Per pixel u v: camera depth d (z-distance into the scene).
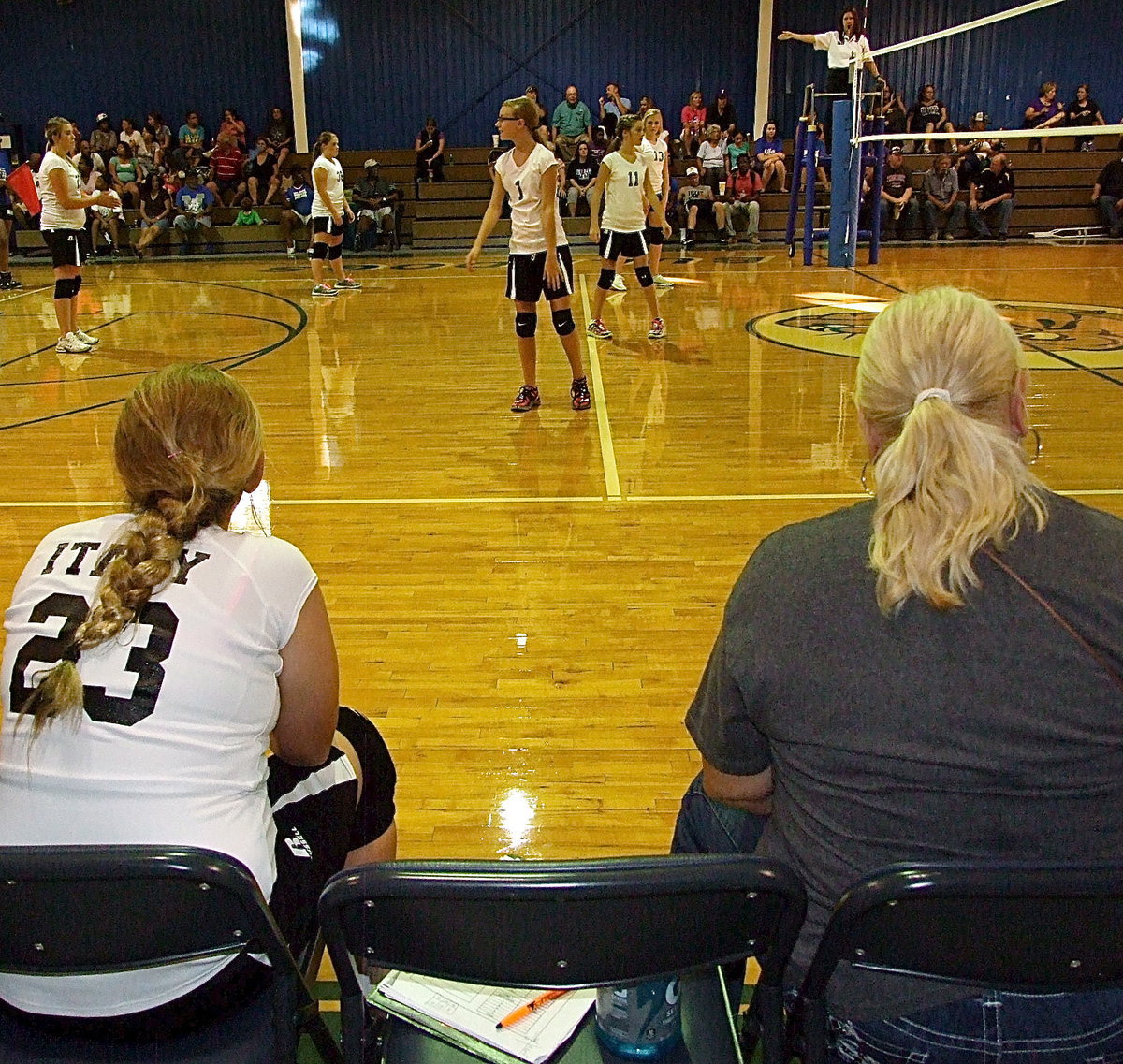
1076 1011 1.15
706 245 14.60
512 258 5.43
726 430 5.26
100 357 7.47
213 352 7.61
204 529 1.41
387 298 10.24
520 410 5.70
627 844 2.20
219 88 16.22
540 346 7.58
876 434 1.26
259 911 1.13
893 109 14.91
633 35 15.84
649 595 3.39
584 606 3.32
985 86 15.84
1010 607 1.11
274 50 16.03
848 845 1.18
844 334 7.74
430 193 15.50
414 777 2.44
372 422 5.57
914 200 14.59
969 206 14.55
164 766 1.27
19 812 1.27
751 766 1.32
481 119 16.30
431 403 5.96
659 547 3.78
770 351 7.19
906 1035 1.16
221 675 1.31
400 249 15.06
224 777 1.31
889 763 1.13
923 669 1.11
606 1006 1.29
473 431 5.35
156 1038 1.24
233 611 1.34
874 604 1.14
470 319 8.85
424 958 1.12
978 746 1.11
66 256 7.44
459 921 1.06
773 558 1.21
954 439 1.11
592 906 1.04
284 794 1.54
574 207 14.68
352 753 1.69
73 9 15.91
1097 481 4.36
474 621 3.23
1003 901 1.03
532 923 1.06
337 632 3.17
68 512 4.21
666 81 16.00
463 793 2.38
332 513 4.19
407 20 15.90
